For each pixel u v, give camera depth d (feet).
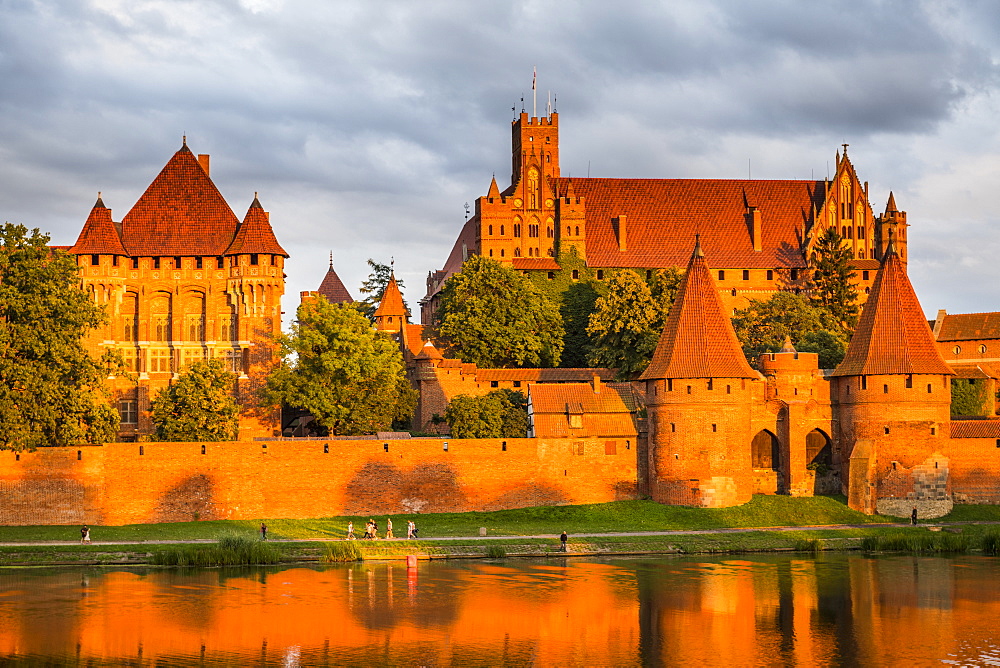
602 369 490.49
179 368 486.79
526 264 569.23
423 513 396.57
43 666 260.01
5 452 372.58
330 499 393.29
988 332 542.16
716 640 279.28
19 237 380.37
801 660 267.59
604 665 264.11
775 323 505.66
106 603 303.68
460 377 485.15
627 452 409.90
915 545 367.04
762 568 344.49
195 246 493.77
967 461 406.62
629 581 328.70
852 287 572.10
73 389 376.48
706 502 395.96
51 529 368.48
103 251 485.97
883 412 402.52
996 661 266.57
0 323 369.71
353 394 449.48
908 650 273.33
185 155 508.12
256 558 347.15
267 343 488.44
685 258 580.30
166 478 383.45
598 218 589.32
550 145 594.24
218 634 281.74
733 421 399.85
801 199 606.14
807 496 409.49
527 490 403.75
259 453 390.01
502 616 296.10
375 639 278.67
